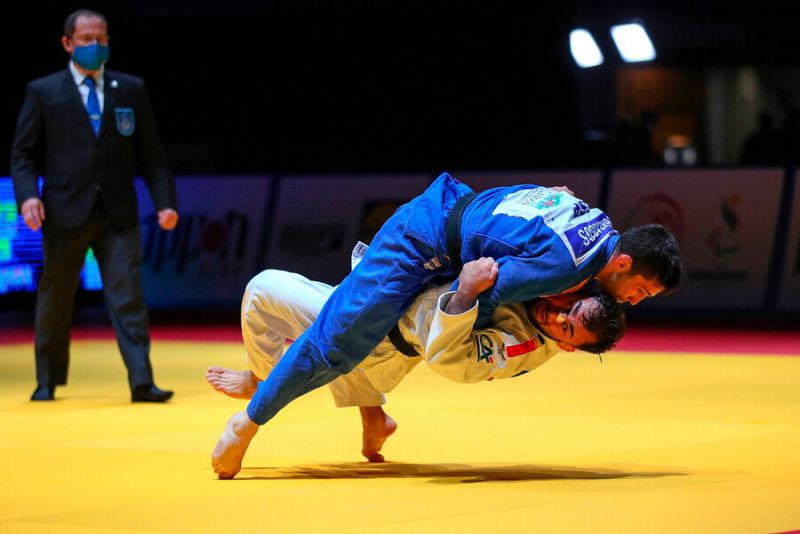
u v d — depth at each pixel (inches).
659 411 656.4
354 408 672.4
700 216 1378.0
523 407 676.7
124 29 1857.8
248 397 517.0
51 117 737.0
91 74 743.7
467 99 1824.6
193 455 528.7
